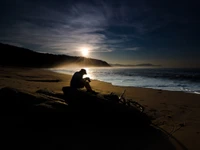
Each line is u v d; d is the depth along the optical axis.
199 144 3.45
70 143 3.37
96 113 4.33
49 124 3.76
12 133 3.35
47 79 15.08
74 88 5.08
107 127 4.30
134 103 5.55
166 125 4.65
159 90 11.86
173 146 3.38
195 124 4.75
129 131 4.14
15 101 3.90
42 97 4.43
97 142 3.48
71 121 4.10
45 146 3.18
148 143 3.50
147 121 4.50
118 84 19.39
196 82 22.41
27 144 3.17
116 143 3.48
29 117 3.65
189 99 8.60
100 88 12.39
